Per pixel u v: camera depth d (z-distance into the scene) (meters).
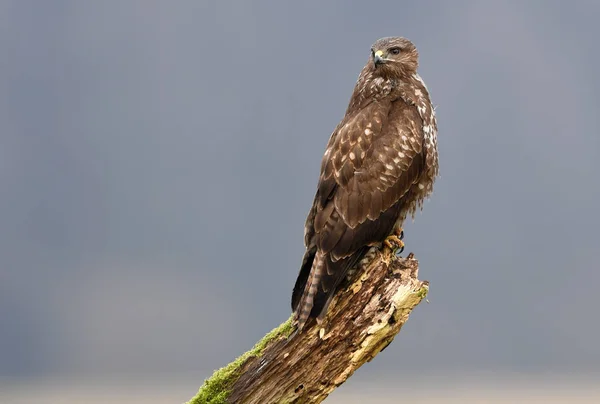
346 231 13.23
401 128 14.01
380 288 12.68
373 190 13.55
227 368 12.73
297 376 12.52
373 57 14.81
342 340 12.52
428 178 14.32
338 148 13.76
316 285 12.72
